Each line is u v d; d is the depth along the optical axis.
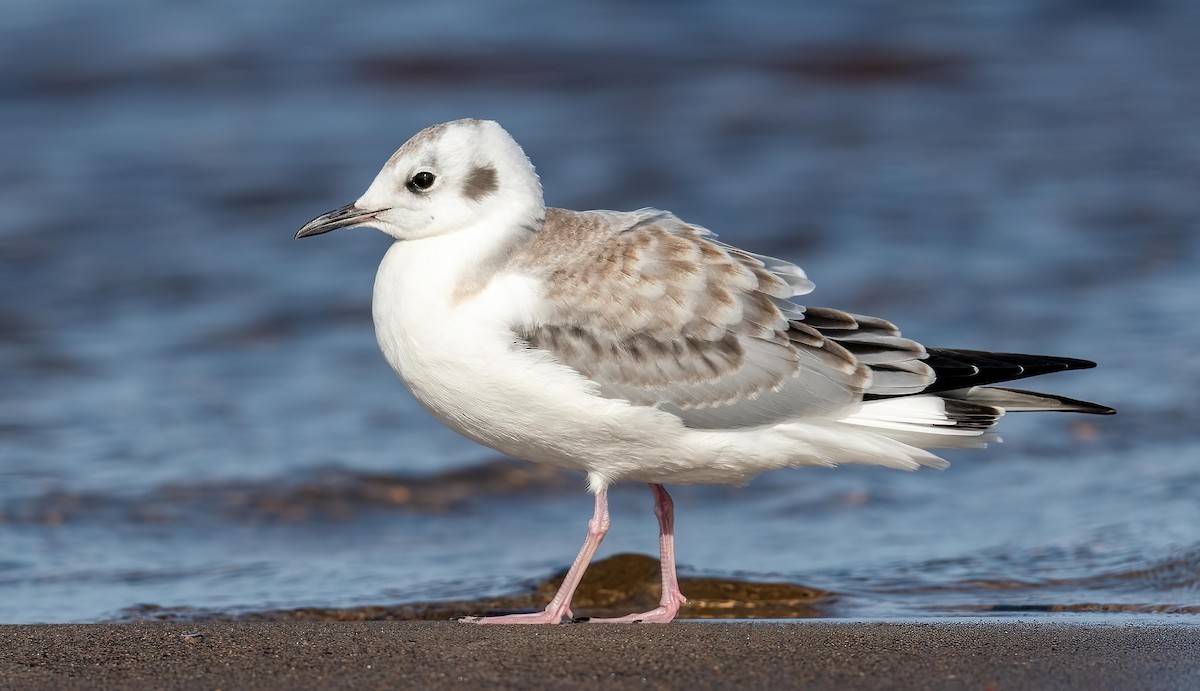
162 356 18.16
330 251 21.98
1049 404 10.38
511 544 13.20
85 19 31.23
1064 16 34.16
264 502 14.05
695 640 9.30
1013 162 25.25
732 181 24.45
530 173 10.43
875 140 26.80
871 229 22.16
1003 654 8.91
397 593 11.73
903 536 12.98
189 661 8.79
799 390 10.33
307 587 11.89
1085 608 10.66
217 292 20.28
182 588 11.84
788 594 11.42
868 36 32.59
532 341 10.08
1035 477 14.29
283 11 32.53
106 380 17.33
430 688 8.23
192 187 24.05
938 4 35.00
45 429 15.73
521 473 14.93
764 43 32.22
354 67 30.22
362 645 9.15
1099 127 27.12
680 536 13.25
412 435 15.92
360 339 18.91
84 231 22.17
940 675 8.45
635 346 10.17
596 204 23.45
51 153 25.42
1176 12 34.38
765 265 10.59
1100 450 14.84
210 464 14.88
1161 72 30.48
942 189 23.89
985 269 20.31
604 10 33.72
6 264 20.83
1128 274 20.05
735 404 10.31
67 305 19.62
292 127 27.12
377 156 25.64
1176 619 10.10
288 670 8.60
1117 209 22.70
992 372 10.38
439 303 10.09
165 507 13.84
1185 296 19.14
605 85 29.89
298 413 16.52
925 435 10.42
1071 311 18.72
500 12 33.19
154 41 30.56
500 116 28.09
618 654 8.91
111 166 24.84
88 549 12.80
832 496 14.16
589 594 11.70
